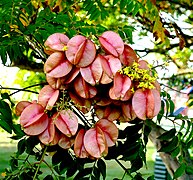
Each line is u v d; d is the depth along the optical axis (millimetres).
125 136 822
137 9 993
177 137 850
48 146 784
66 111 704
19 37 819
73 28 833
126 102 717
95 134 714
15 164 865
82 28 858
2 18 844
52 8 1090
